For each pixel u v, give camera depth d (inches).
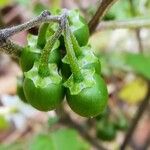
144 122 10.0
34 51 4.0
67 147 6.0
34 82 3.8
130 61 7.0
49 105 3.8
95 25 4.7
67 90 3.8
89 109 3.8
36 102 3.8
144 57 7.1
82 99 3.8
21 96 5.1
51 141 6.1
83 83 3.8
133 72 7.9
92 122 7.5
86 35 4.1
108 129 7.1
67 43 3.8
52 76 3.8
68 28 3.7
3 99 7.2
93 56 4.0
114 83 8.2
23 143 6.7
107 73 7.9
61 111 6.4
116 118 7.2
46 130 6.3
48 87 3.8
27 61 4.0
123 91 8.7
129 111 8.9
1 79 10.4
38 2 7.3
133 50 9.6
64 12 3.7
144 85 8.9
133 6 7.2
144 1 7.4
